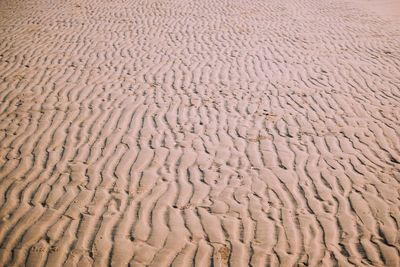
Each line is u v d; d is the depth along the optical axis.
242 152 4.62
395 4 11.95
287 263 3.18
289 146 4.74
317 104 5.75
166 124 5.16
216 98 5.88
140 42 8.19
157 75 6.63
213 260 3.19
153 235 3.41
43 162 4.34
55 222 3.52
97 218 3.58
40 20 9.59
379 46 8.20
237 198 3.89
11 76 6.48
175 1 11.50
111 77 6.54
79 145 4.66
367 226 3.56
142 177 4.15
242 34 8.72
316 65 7.16
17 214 3.59
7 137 4.77
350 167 4.37
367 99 5.93
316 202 3.85
